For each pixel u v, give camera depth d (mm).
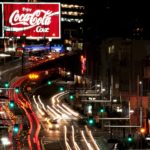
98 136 105375
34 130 113188
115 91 132750
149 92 111875
